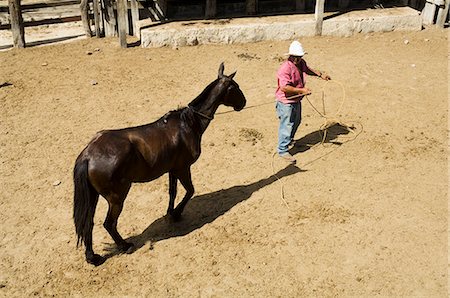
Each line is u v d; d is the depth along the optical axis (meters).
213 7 13.95
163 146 6.11
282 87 7.63
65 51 12.98
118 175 5.73
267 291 5.82
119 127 9.33
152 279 6.02
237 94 6.75
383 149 8.66
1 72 11.72
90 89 10.89
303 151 8.67
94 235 6.76
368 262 6.23
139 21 13.84
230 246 6.51
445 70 11.87
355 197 7.44
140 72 11.70
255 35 13.47
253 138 9.05
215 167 8.23
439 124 9.46
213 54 12.72
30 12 13.45
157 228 6.88
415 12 14.39
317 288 5.86
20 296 5.80
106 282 5.98
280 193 7.55
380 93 10.69
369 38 13.84
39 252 6.47
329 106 10.15
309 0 14.79
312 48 13.09
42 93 10.72
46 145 8.81
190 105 6.44
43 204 7.36
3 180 7.88
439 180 7.83
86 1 13.47
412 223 6.90
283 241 6.58
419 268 6.14
